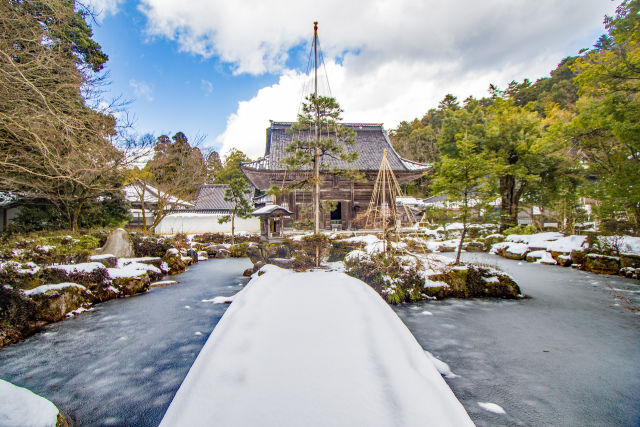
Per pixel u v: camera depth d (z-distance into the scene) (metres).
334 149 7.58
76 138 6.66
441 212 8.12
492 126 18.02
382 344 2.44
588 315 5.30
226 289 7.65
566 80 31.86
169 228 23.94
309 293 3.71
